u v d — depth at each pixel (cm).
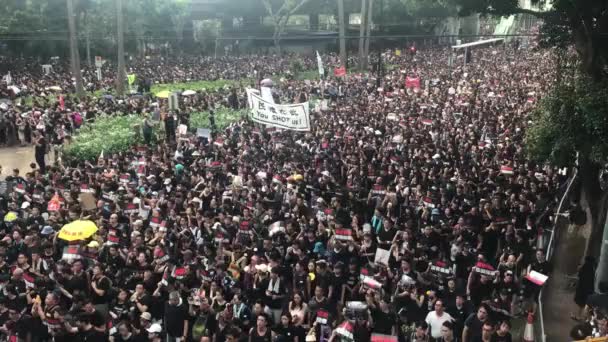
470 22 10194
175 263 1369
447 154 2317
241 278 1396
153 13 7656
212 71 6788
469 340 1113
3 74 5591
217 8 9325
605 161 1422
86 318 1156
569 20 1659
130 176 2192
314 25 9862
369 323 1124
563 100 1491
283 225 1605
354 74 6397
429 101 3853
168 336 1241
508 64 6141
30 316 1223
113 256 1469
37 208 1789
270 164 2278
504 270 1370
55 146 2939
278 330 1170
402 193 1838
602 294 1206
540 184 1966
